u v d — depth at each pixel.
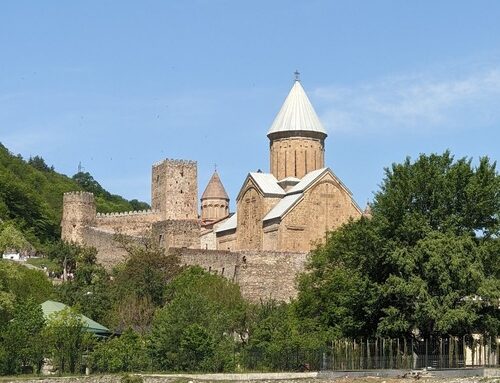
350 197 152.88
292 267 140.62
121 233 177.00
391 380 76.75
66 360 92.62
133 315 123.56
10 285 115.25
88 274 146.25
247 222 158.88
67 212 197.75
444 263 87.88
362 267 94.69
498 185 94.19
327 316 100.88
